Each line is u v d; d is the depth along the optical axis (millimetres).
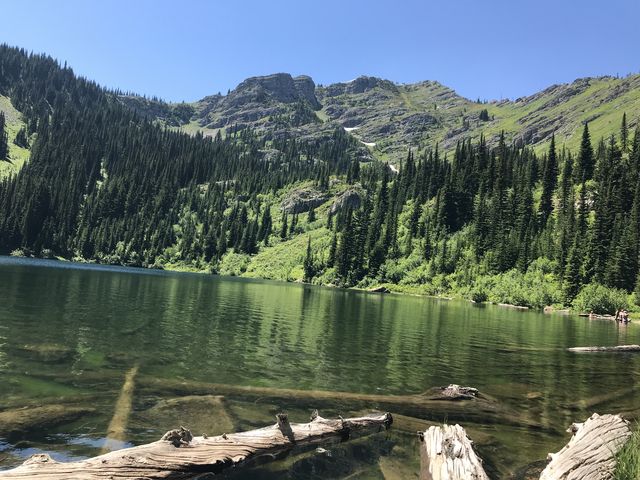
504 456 12367
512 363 27078
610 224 104625
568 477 9562
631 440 9992
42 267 100312
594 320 74938
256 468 10633
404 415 15492
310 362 23406
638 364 28781
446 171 180000
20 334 24438
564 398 19109
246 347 26328
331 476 10453
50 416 12812
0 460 9945
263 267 178625
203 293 67625
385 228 164500
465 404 17000
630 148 162500
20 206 168750
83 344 23203
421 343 33219
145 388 16219
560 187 147500
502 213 139250
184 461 9836
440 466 10508
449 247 141750
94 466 8844
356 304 70750
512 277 115875
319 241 182875
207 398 15469
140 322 32719
